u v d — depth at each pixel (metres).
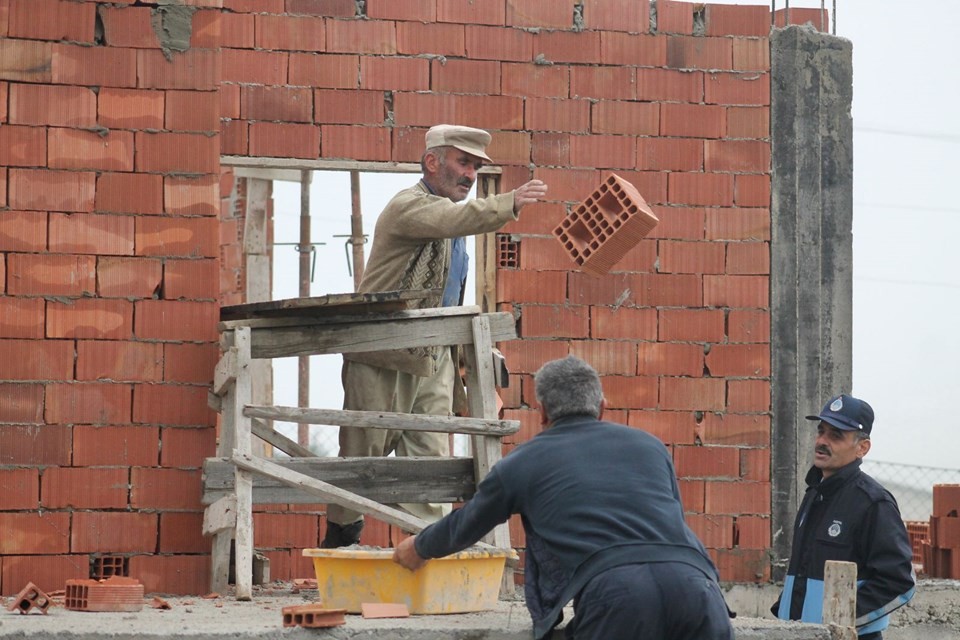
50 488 11.05
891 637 14.16
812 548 10.28
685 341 14.35
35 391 11.09
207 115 11.52
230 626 8.04
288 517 14.18
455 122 14.03
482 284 14.10
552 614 7.70
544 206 14.14
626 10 14.42
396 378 11.49
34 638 7.74
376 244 11.12
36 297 11.13
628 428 8.02
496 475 7.86
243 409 10.33
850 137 14.82
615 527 7.58
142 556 11.16
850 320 14.69
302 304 10.53
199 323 11.39
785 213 14.61
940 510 15.08
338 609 8.26
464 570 8.84
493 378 10.95
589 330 14.16
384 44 13.95
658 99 14.44
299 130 13.76
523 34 14.22
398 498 10.74
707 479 14.31
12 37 11.23
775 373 14.48
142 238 11.35
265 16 13.75
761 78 14.65
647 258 14.31
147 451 11.23
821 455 10.39
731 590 14.24
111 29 11.41
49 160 11.23
